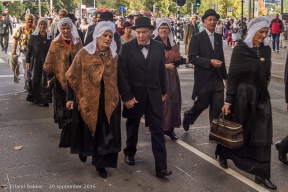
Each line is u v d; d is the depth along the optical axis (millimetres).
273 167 5312
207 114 8094
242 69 4535
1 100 9250
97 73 4641
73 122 4750
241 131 4559
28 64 8383
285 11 29672
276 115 8125
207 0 45000
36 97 8391
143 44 4848
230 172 5070
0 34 19828
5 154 5660
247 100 4559
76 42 6473
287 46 23141
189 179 4855
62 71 6309
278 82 12305
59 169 5137
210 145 6125
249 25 4539
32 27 9656
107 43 4637
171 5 52625
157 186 4656
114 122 4715
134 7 53781
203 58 5852
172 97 6102
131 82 4859
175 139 6367
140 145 6109
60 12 11352
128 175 4965
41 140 6312
